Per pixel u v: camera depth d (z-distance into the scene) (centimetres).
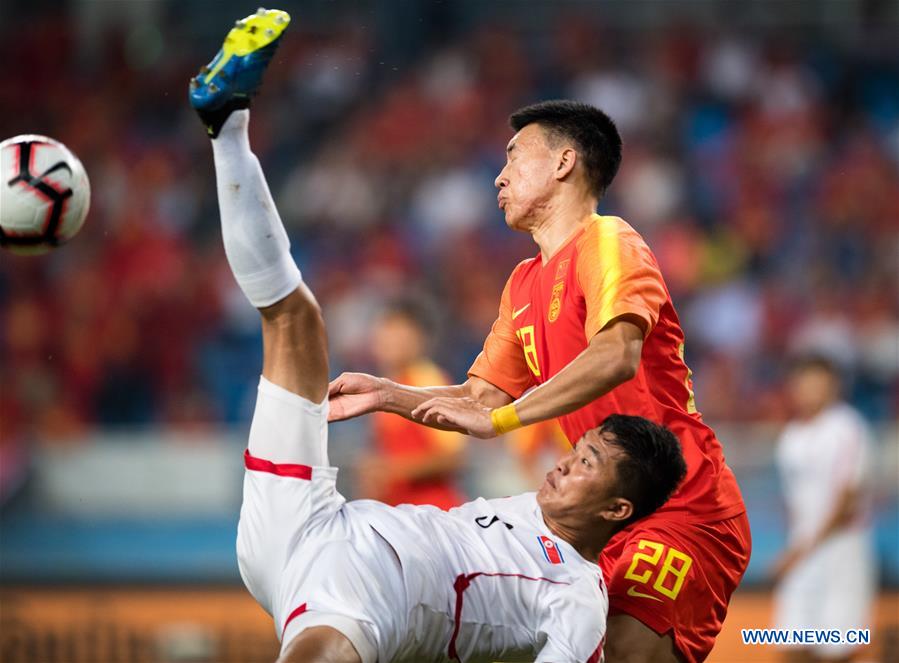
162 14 4775
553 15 4700
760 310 3497
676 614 1105
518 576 1005
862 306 3503
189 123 4431
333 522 993
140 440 2770
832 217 3878
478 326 3509
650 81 4391
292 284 984
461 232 3881
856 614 2098
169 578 2434
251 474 995
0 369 3384
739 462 2545
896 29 4559
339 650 912
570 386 970
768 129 4178
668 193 3919
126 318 3572
